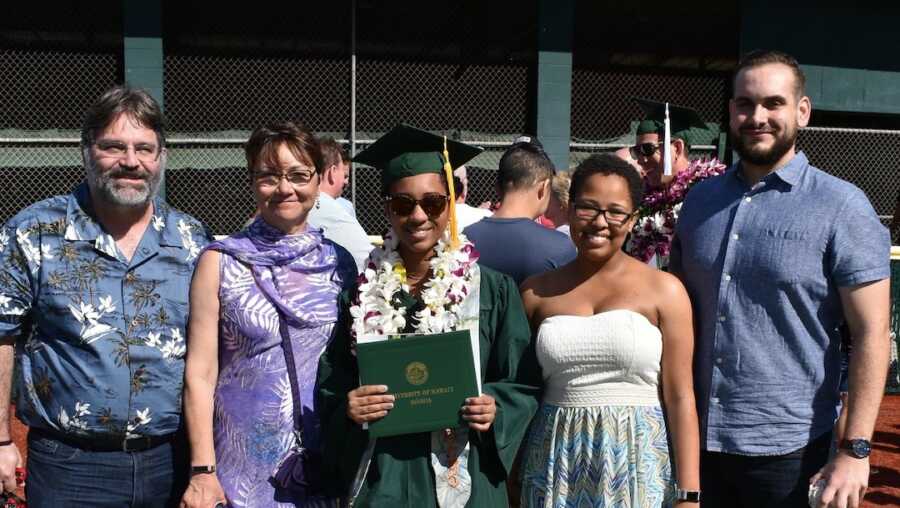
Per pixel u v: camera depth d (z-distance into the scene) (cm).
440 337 300
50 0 1152
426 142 317
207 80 1286
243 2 1175
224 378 331
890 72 1120
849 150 1174
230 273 326
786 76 322
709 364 337
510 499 363
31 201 1064
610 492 314
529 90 1065
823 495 308
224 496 324
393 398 301
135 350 335
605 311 324
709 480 343
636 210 327
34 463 340
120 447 336
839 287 318
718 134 1150
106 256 336
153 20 940
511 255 401
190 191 1119
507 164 429
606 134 1342
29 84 1208
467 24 1213
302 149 329
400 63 1258
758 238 328
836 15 1098
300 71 1298
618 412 317
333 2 1181
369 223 1153
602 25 1298
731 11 1220
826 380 326
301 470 325
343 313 326
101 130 325
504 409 309
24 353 342
